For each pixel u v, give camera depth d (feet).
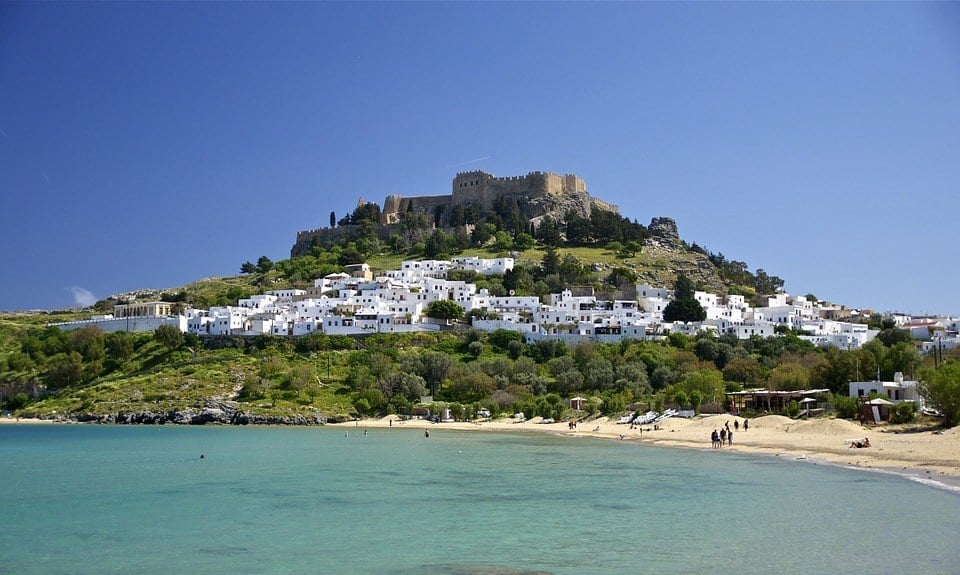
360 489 302.04
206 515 252.83
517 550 200.03
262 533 225.35
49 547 211.61
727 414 551.59
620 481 309.63
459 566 185.88
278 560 194.90
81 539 220.64
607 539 209.15
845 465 335.67
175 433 606.55
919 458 334.65
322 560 193.98
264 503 273.75
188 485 318.86
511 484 309.22
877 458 344.69
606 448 450.71
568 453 423.64
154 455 440.45
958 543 194.80
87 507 270.05
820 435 428.56
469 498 277.64
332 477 337.72
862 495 259.80
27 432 625.00
